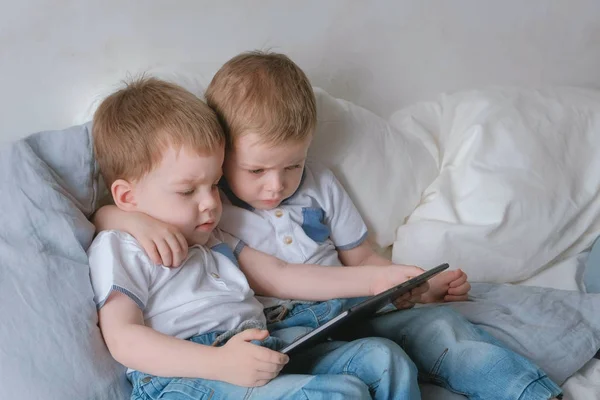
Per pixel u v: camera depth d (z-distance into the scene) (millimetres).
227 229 1268
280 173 1215
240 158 1189
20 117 1393
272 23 1576
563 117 1603
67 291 1031
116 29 1417
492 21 1794
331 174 1391
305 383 958
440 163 1604
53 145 1166
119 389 1045
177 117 1096
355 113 1506
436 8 1729
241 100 1168
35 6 1330
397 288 1064
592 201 1537
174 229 1116
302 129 1183
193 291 1105
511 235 1456
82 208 1164
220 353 973
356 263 1399
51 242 1064
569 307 1284
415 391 1007
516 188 1472
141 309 1058
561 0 1822
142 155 1095
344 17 1645
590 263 1453
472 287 1383
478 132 1548
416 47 1753
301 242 1297
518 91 1661
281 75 1200
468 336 1146
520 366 1077
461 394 1115
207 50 1526
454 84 1831
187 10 1474
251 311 1154
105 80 1438
